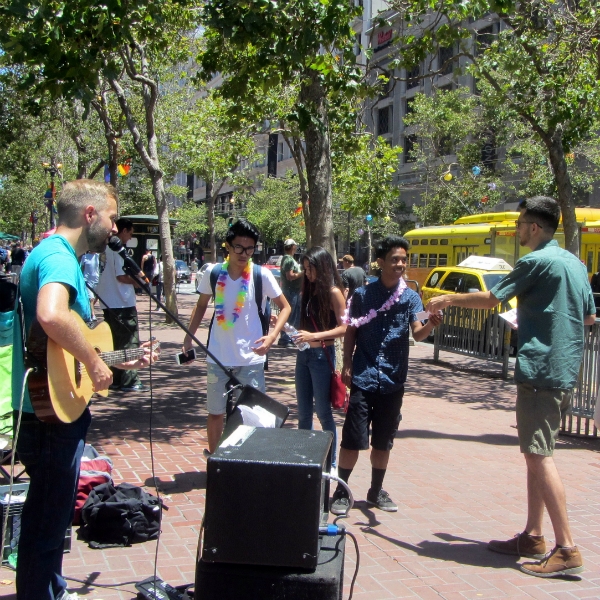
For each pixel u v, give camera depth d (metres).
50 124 21.70
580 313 4.15
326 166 9.12
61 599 3.37
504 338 11.60
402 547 4.46
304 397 5.51
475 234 20.02
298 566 2.71
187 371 11.32
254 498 2.72
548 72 10.62
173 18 13.11
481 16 10.13
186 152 19.27
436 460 6.51
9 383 4.78
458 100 28.48
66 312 2.91
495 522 4.96
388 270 4.93
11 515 4.03
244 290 5.18
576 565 4.07
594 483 5.98
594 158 23.92
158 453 6.40
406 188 36.16
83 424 3.24
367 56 11.65
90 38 8.09
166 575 3.94
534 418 4.13
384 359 4.94
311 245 9.17
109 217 3.34
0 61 11.84
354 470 6.08
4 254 44.03
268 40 8.48
